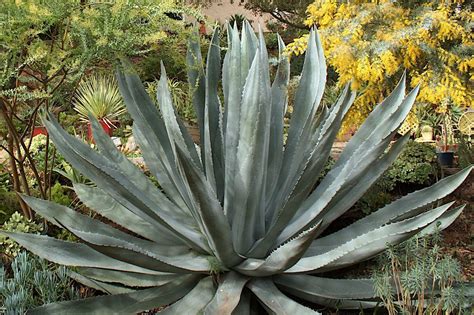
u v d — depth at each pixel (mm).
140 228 3117
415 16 5020
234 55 2883
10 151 3543
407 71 5227
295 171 3131
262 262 2633
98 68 3297
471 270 3568
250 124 2656
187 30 3195
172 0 2975
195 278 2920
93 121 3305
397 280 2650
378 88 5227
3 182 4398
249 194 2752
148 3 2934
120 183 2654
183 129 3209
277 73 3201
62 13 2861
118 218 3137
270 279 2826
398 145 3113
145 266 2533
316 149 2936
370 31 5027
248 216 2791
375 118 3287
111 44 2891
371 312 3037
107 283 3168
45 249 2771
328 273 3598
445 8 5000
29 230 3492
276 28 11695
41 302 2977
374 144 3104
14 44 2850
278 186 3182
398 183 4938
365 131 3281
